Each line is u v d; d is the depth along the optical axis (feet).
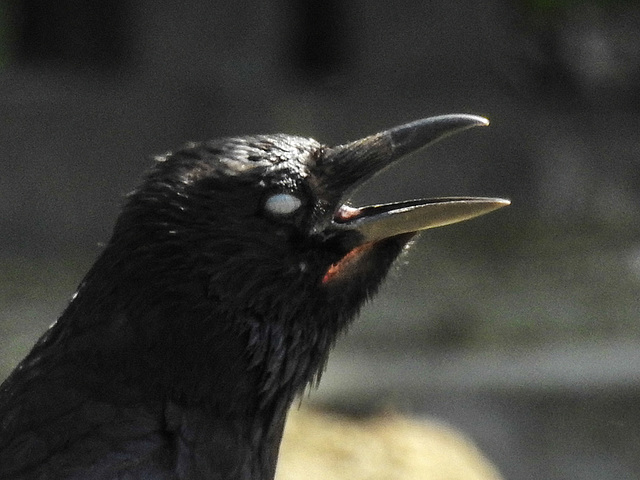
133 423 16.74
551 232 69.46
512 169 72.43
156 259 17.02
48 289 59.36
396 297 58.39
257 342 17.60
